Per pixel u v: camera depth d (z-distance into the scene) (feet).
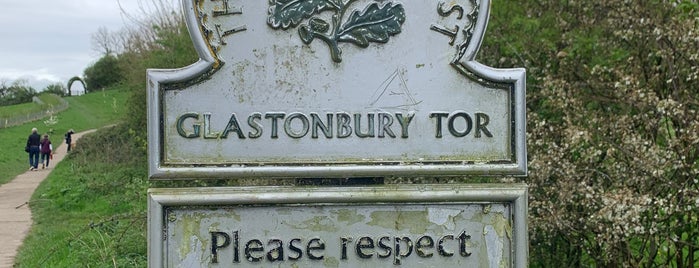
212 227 8.95
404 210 9.15
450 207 9.18
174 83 8.92
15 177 74.59
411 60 9.18
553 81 18.66
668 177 16.22
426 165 9.11
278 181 11.16
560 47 22.99
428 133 9.17
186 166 8.91
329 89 9.10
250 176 8.96
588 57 21.53
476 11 9.21
